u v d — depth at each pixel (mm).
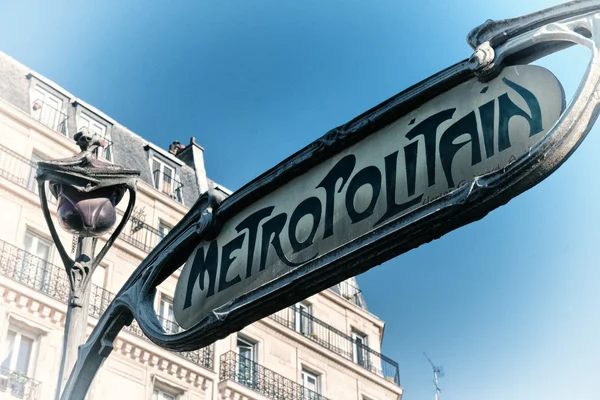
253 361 36969
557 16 3123
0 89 32875
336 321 41938
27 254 29953
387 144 3537
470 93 3301
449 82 3346
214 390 34625
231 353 36125
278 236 3875
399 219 3279
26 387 28062
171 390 33312
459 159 3223
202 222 4281
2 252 29250
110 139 36812
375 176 3521
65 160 7027
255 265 3941
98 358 5195
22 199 30672
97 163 7129
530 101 3078
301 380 38719
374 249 3359
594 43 2967
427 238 3242
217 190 4367
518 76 3160
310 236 3705
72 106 35500
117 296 4941
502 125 3137
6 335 28375
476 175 3139
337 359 40406
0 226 29609
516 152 3049
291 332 39125
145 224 34438
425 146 3373
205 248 4332
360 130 3623
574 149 2918
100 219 6984
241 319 3893
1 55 34125
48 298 29578
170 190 38469
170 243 4605
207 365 34812
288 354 38625
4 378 27656
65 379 6434
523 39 3168
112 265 32625
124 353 31781
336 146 3723
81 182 7016
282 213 3916
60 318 29812
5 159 30969
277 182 3971
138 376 31984
